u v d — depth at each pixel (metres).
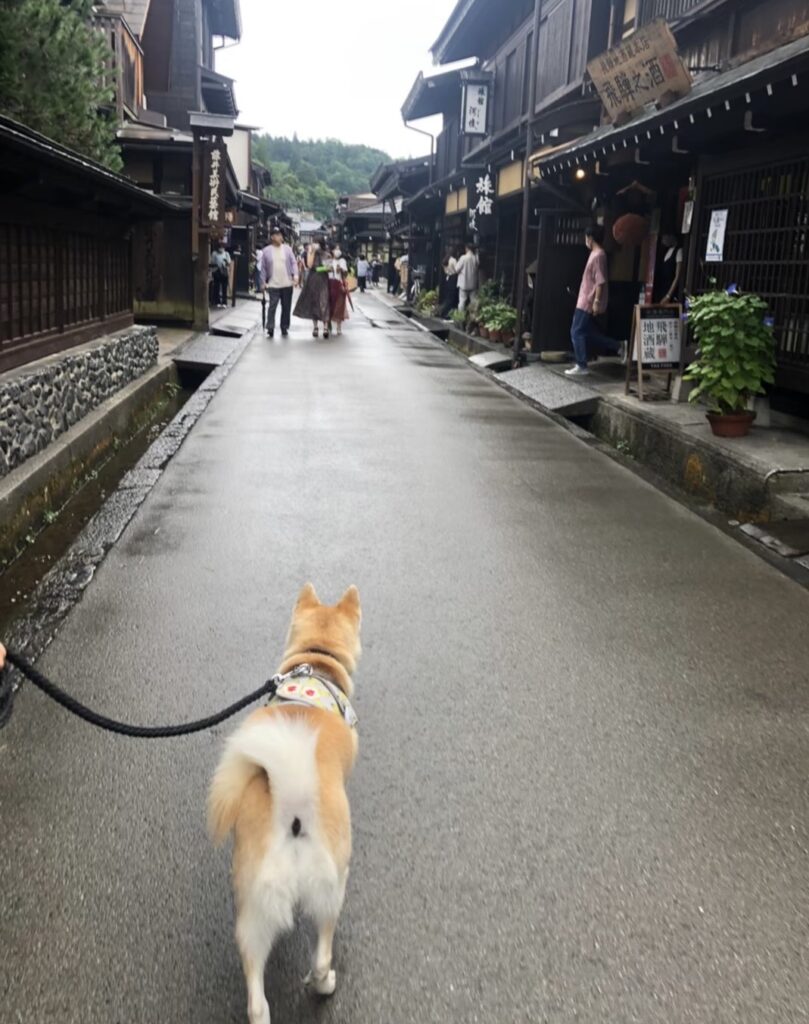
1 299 8.12
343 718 2.89
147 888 2.92
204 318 20.41
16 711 3.96
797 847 3.19
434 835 3.20
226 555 6.07
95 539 6.26
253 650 4.64
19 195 8.32
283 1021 2.43
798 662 4.62
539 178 15.01
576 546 6.44
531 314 16.78
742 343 8.15
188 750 3.70
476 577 5.77
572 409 11.30
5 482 6.88
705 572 5.93
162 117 24.59
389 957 2.65
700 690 4.31
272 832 2.29
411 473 8.46
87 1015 2.45
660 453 9.15
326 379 14.15
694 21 12.24
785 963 2.66
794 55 6.91
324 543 6.38
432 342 20.70
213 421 10.62
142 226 20.12
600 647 4.77
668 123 9.22
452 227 27.83
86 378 9.83
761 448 7.89
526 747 3.78
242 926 2.27
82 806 3.32
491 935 2.74
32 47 10.66
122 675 4.33
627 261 15.47
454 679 4.37
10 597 5.90
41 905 2.83
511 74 21.38
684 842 3.20
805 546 6.21
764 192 9.27
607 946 2.71
